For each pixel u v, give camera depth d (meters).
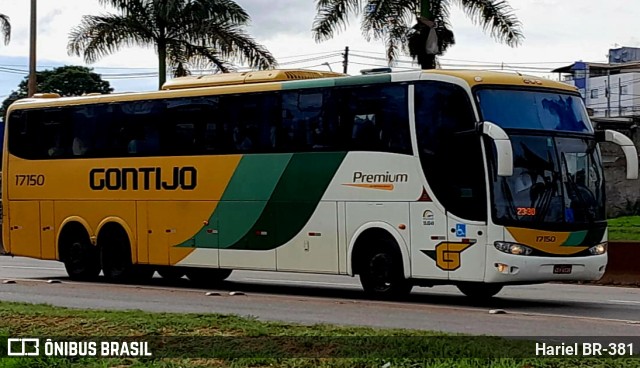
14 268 28.48
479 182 16.55
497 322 14.65
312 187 18.72
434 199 17.03
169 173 21.02
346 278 24.27
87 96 22.86
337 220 18.36
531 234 16.48
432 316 15.43
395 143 17.59
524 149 16.72
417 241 17.27
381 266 17.81
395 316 15.44
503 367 9.77
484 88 16.83
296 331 12.09
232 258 20.00
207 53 36.81
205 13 35.97
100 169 22.34
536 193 16.64
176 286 21.72
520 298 19.12
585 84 64.25
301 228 18.88
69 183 22.97
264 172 19.45
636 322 14.62
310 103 18.86
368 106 18.03
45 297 18.97
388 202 17.66
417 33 29.44
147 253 21.44
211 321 13.09
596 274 17.09
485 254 16.45
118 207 21.98
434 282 17.52
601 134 17.56
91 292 20.00
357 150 18.11
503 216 16.38
